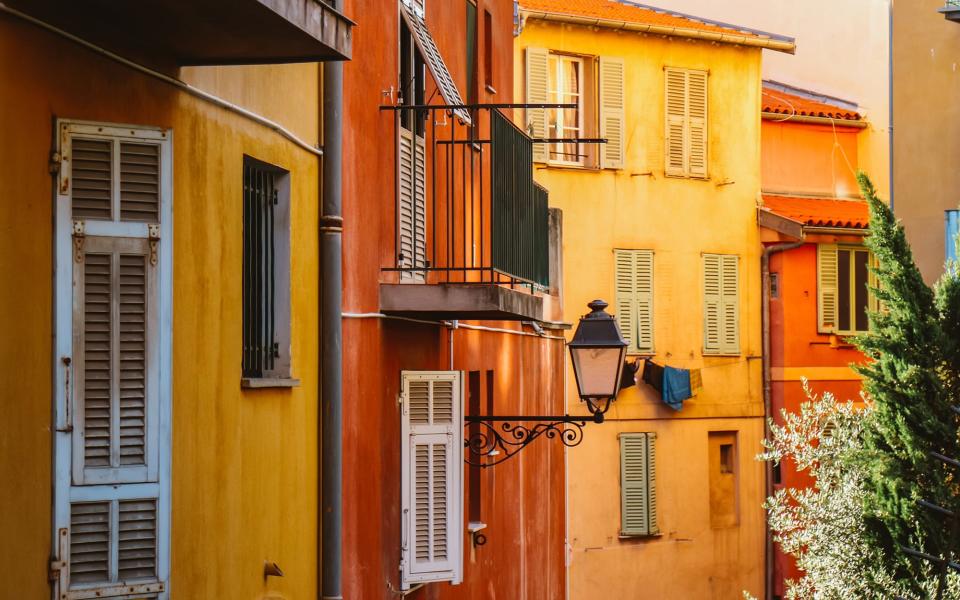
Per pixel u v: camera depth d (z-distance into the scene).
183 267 8.87
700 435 34.56
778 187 37.12
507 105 12.73
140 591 8.10
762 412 35.44
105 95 8.06
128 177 8.18
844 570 19.14
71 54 7.77
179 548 8.80
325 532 11.65
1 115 7.23
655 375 33.78
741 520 35.06
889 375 19.33
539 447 23.23
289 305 11.00
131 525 8.12
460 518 14.02
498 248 13.66
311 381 11.49
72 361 7.79
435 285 13.24
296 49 8.76
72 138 7.84
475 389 18.02
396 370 13.76
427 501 13.91
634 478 33.59
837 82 38.38
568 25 33.50
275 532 10.61
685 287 34.84
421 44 14.59
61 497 7.73
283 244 10.98
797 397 35.31
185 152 8.93
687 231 34.97
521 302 14.24
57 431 7.70
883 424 19.39
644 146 34.53
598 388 14.80
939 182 32.28
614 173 34.09
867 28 37.78
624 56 34.25
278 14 7.97
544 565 23.56
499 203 13.77
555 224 25.53
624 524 33.47
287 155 10.90
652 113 34.69
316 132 11.63
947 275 20.12
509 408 20.31
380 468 13.14
